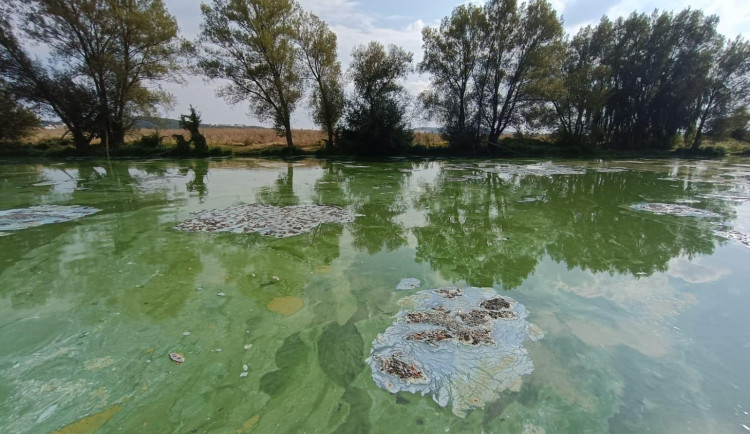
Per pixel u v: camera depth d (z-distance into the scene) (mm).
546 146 27797
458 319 3797
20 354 3234
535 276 4953
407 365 3078
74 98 20609
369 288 4547
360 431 2451
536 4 22578
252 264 5258
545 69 23562
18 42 19469
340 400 2721
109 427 2479
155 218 7520
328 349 3318
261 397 2756
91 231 6652
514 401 2715
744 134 37719
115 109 21906
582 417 2592
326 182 12773
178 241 6152
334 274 4965
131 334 3551
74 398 2732
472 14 23094
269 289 4508
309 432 2447
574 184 13000
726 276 4969
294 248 5930
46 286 4523
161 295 4328
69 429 2457
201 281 4707
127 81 21797
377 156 24891
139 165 17562
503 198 10258
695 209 8820
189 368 3072
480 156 25484
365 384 2881
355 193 10758
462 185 12555
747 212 8477
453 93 25938
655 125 31969
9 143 20875
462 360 3154
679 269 5223
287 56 22516
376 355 3221
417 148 26172
